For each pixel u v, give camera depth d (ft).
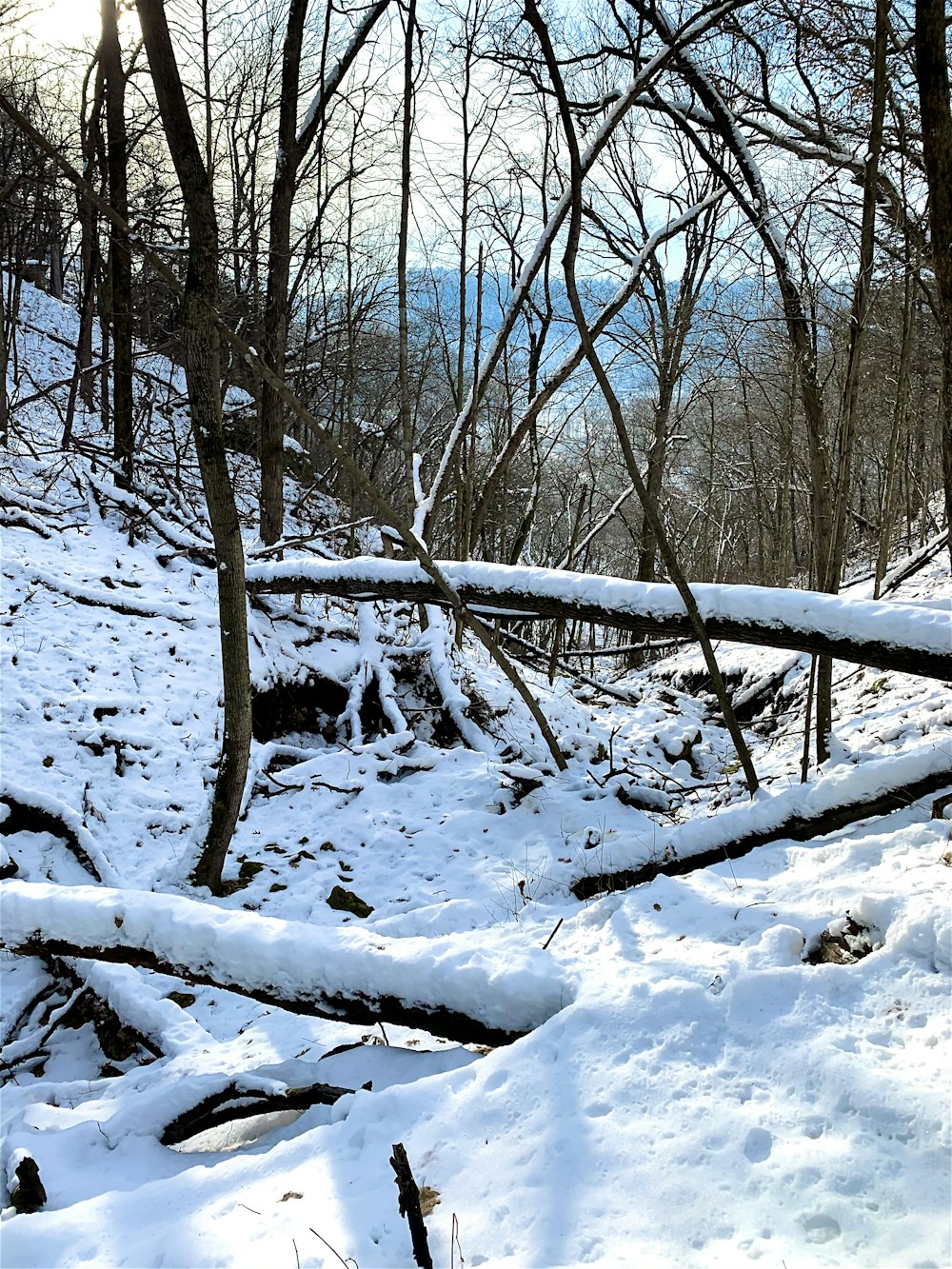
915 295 26.63
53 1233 8.66
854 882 12.49
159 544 36.47
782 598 17.85
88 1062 15.96
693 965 10.76
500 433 55.06
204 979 12.47
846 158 25.98
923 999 9.35
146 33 15.65
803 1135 7.94
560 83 17.94
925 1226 6.80
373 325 67.56
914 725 22.09
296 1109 10.99
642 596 19.42
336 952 11.95
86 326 48.98
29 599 29.01
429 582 22.66
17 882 13.61
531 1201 7.76
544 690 38.01
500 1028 11.09
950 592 33.19
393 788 26.78
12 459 39.47
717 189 36.83
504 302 47.91
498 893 19.30
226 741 19.83
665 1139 8.14
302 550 38.14
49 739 23.95
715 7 20.45
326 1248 7.74
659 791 24.09
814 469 24.32
